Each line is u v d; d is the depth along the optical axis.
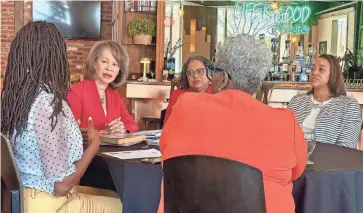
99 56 2.96
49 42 1.87
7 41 7.12
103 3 7.37
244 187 1.46
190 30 6.29
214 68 1.70
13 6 7.12
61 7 7.23
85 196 2.04
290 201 1.57
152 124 5.37
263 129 1.52
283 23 6.48
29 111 1.83
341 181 1.96
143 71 5.65
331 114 3.01
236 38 1.69
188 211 1.54
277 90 5.25
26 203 1.83
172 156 1.57
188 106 1.60
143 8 5.77
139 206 1.96
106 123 2.91
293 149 1.54
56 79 1.88
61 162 1.84
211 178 1.48
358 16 6.46
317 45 6.51
